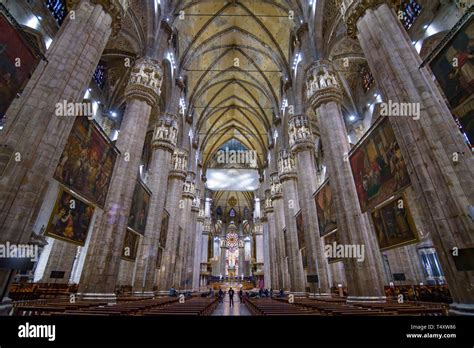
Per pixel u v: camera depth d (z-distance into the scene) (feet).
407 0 55.83
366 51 31.71
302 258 74.02
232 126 146.41
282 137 93.40
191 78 99.81
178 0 68.95
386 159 33.17
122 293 59.72
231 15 85.15
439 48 22.72
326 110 50.62
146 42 56.90
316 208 60.70
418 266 57.77
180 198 82.89
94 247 37.45
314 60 56.95
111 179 41.24
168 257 73.31
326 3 57.47
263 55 97.71
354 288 37.11
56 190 56.85
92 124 33.45
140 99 49.32
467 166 20.99
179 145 91.66
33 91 23.94
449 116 23.41
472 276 18.61
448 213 20.67
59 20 53.62
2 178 20.25
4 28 19.51
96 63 29.84
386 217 34.50
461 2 43.68
